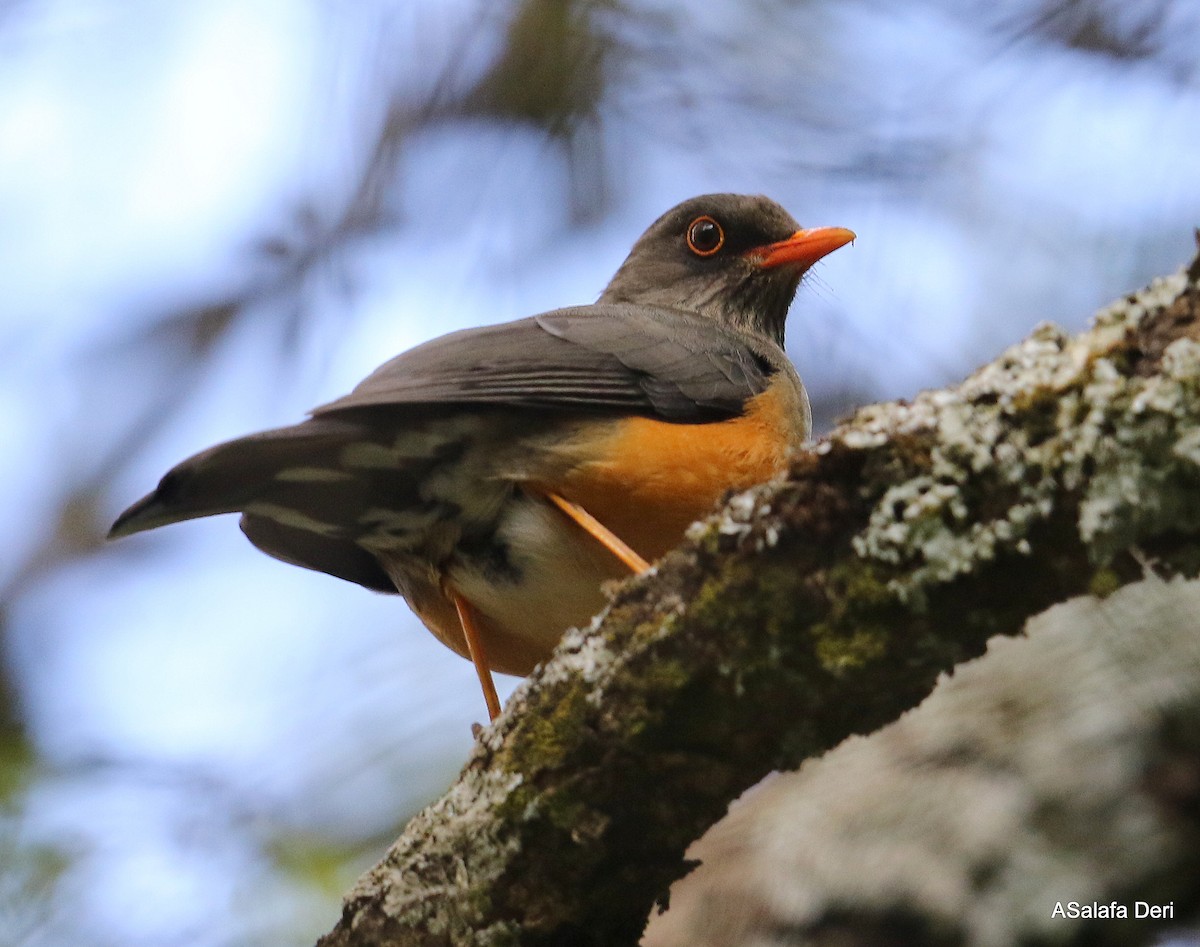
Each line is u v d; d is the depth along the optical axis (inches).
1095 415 220.2
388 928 278.1
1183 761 415.5
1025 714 430.6
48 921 414.0
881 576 231.8
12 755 452.4
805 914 403.2
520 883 270.1
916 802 421.4
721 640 242.8
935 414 234.2
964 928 400.8
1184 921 406.0
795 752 250.4
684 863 268.4
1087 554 222.4
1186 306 222.7
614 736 254.7
